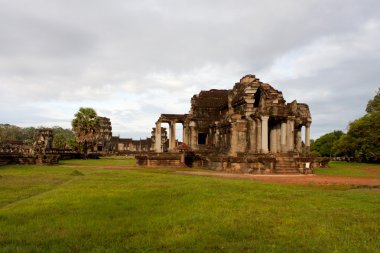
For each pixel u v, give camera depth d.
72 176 31.00
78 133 85.50
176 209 14.83
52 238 10.53
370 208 15.75
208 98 66.12
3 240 10.33
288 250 9.59
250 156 43.22
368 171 49.41
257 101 51.75
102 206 15.41
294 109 55.47
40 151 65.50
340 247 9.89
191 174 38.03
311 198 18.61
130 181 26.55
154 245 9.92
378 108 80.69
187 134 64.81
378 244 10.23
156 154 55.12
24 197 18.67
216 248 9.74
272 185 25.67
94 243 10.08
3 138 133.25
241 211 14.54
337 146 86.81
